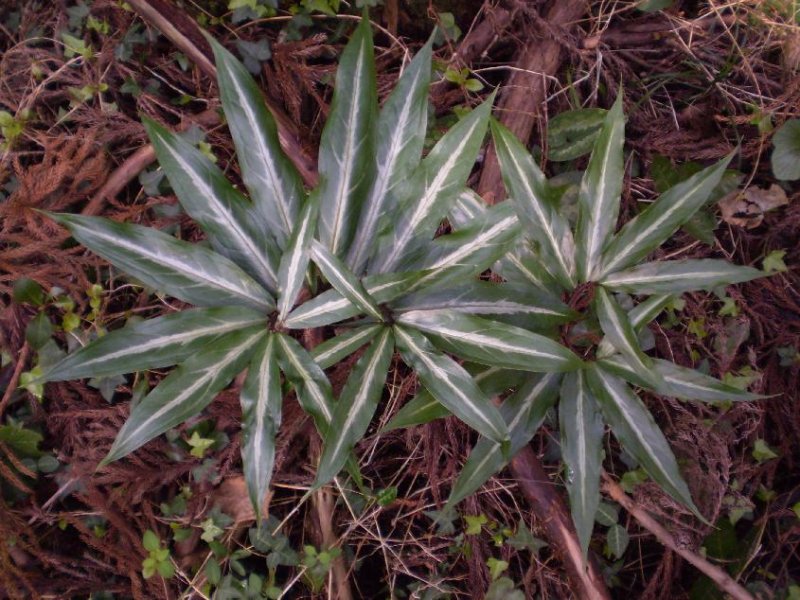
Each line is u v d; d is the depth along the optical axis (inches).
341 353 20.4
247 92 20.1
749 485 28.3
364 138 20.5
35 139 27.8
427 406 21.1
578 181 27.8
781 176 27.0
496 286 20.9
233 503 26.3
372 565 28.0
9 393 25.9
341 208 20.9
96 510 26.0
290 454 26.8
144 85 28.7
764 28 28.7
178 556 26.1
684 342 28.2
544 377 22.3
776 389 28.4
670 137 28.9
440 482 26.5
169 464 26.2
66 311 26.7
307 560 25.7
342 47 29.1
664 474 21.0
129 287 27.6
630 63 29.9
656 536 26.7
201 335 19.6
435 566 27.1
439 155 20.3
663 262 20.9
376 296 19.6
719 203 28.7
